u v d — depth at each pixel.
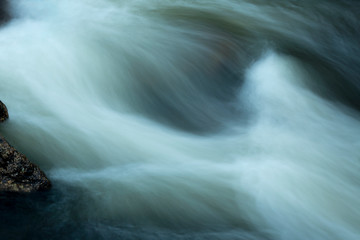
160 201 5.54
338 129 8.02
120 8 10.99
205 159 6.66
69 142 6.43
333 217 5.65
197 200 5.66
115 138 6.82
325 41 11.16
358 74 10.22
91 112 7.46
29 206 4.97
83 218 5.01
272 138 7.42
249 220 5.43
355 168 6.77
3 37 8.91
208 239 4.99
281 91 8.72
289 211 5.67
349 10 12.93
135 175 6.02
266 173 6.38
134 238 4.83
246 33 10.27
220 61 8.73
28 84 7.55
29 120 6.63
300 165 6.68
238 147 7.08
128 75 8.40
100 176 5.90
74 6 10.97
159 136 7.20
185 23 10.16
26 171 5.09
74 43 8.86
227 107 8.21
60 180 5.62
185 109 8.13
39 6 10.72
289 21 11.65
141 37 9.29
